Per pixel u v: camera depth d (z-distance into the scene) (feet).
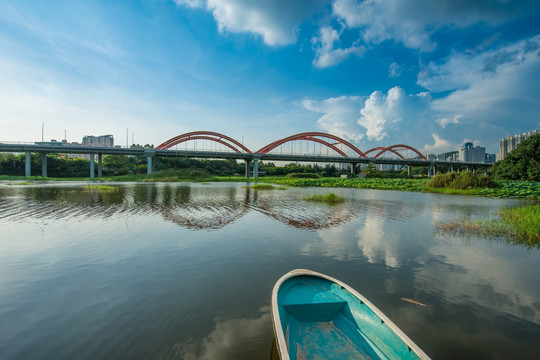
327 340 12.44
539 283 19.38
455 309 15.75
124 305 16.03
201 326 13.89
